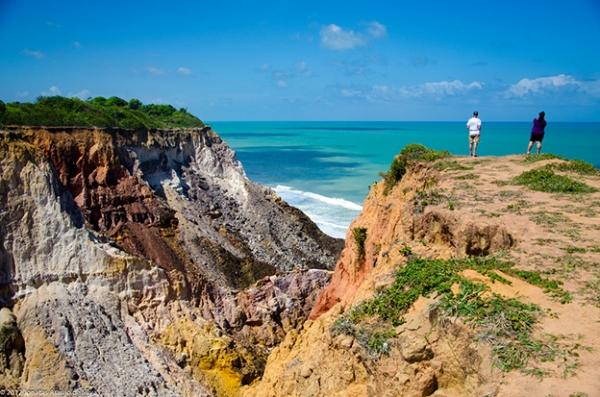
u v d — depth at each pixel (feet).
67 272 112.16
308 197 268.62
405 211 74.08
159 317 117.19
